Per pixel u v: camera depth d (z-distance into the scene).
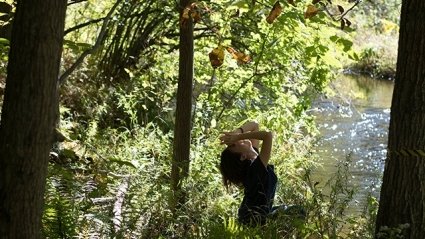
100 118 10.67
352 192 5.91
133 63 11.91
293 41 9.34
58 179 5.70
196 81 11.18
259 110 10.32
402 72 4.69
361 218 6.17
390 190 4.79
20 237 3.83
